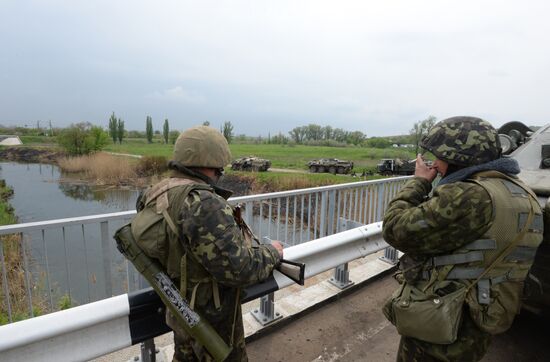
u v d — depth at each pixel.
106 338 1.76
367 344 2.75
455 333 1.43
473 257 1.42
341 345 2.74
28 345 1.55
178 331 1.56
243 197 3.31
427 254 1.54
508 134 4.04
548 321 3.05
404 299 1.60
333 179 27.33
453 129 1.55
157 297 1.84
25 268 2.51
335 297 3.38
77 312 1.67
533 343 2.76
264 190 25.89
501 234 1.39
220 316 1.46
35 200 23.48
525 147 3.48
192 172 1.43
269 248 1.62
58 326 1.59
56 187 29.23
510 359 2.58
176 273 1.41
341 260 3.02
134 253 1.45
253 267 1.40
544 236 1.92
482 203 1.37
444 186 1.45
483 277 1.43
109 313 1.71
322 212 4.08
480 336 1.50
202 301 1.42
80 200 23.70
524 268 1.48
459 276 1.44
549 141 3.32
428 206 1.44
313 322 3.04
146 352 2.18
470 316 1.48
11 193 25.70
